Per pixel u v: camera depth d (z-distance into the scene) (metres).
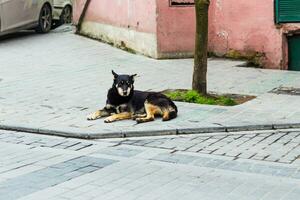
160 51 15.80
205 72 11.44
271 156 7.93
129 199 6.29
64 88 12.55
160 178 7.02
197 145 8.53
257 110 10.48
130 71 14.35
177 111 10.24
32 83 13.06
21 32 20.09
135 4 16.42
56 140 8.95
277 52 15.06
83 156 8.01
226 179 6.97
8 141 8.91
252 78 13.66
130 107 9.88
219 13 15.84
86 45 17.73
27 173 7.22
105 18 17.98
